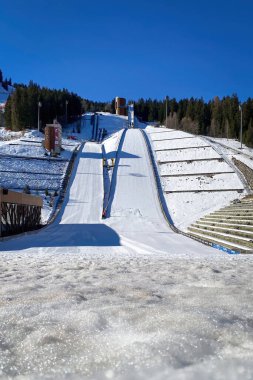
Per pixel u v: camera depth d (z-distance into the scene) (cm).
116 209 3934
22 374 160
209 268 641
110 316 258
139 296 353
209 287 420
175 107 12788
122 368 160
